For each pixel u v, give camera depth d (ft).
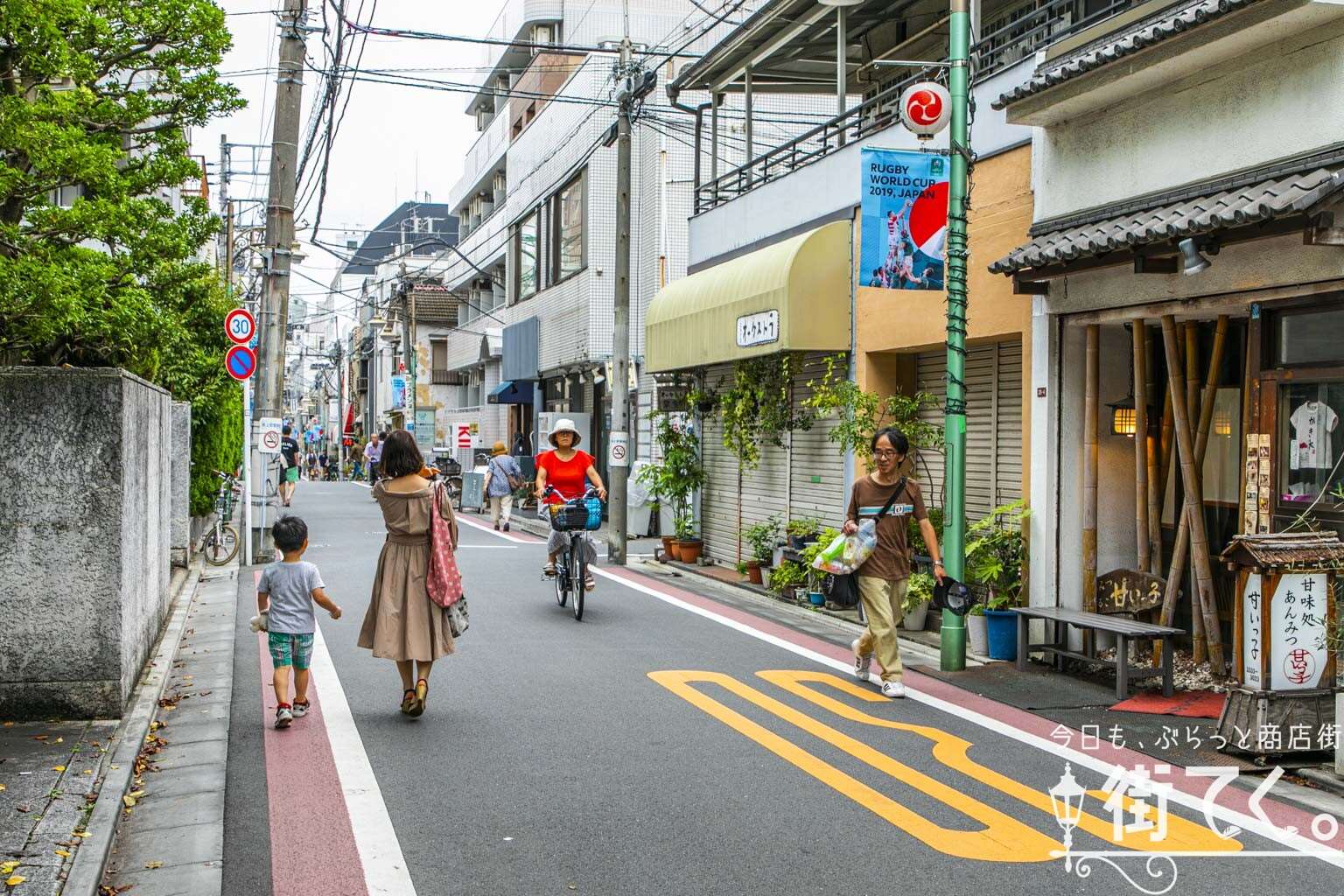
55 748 21.67
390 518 25.22
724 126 79.56
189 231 34.32
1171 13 27.84
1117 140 30.58
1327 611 22.68
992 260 35.55
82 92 29.84
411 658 24.67
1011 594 33.73
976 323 36.35
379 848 17.52
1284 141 25.62
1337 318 25.26
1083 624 28.43
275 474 76.18
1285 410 26.68
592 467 42.04
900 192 33.88
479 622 38.52
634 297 83.66
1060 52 32.48
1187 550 30.58
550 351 98.89
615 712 26.23
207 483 58.75
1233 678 23.90
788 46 55.31
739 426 51.70
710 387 58.90
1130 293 29.86
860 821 18.85
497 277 133.39
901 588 28.76
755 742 23.75
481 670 30.83
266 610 25.09
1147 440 30.96
